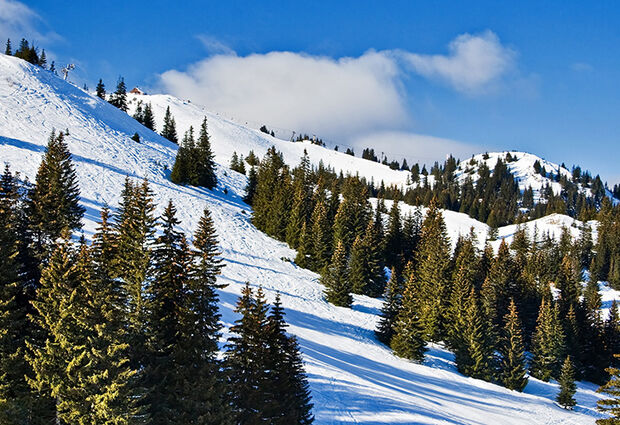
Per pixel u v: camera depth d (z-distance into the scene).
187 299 19.34
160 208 64.00
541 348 52.88
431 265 59.81
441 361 48.19
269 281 54.94
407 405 30.36
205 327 19.39
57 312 14.84
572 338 57.62
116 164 73.25
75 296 14.71
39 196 29.12
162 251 20.52
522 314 63.03
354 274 62.88
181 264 20.30
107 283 17.98
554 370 52.88
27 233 24.94
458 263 68.44
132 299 19.66
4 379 14.67
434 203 94.50
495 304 58.28
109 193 60.56
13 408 13.44
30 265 21.08
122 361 13.94
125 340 16.86
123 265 20.92
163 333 18.36
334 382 30.39
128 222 22.52
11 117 72.56
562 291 69.19
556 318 53.81
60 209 33.56
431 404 33.09
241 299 20.50
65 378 13.82
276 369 20.52
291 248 70.25
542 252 104.31
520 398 43.34
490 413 36.03
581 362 58.72
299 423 20.73
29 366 15.16
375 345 46.34
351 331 48.12
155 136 107.94
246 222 74.44
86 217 49.56
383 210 113.94
